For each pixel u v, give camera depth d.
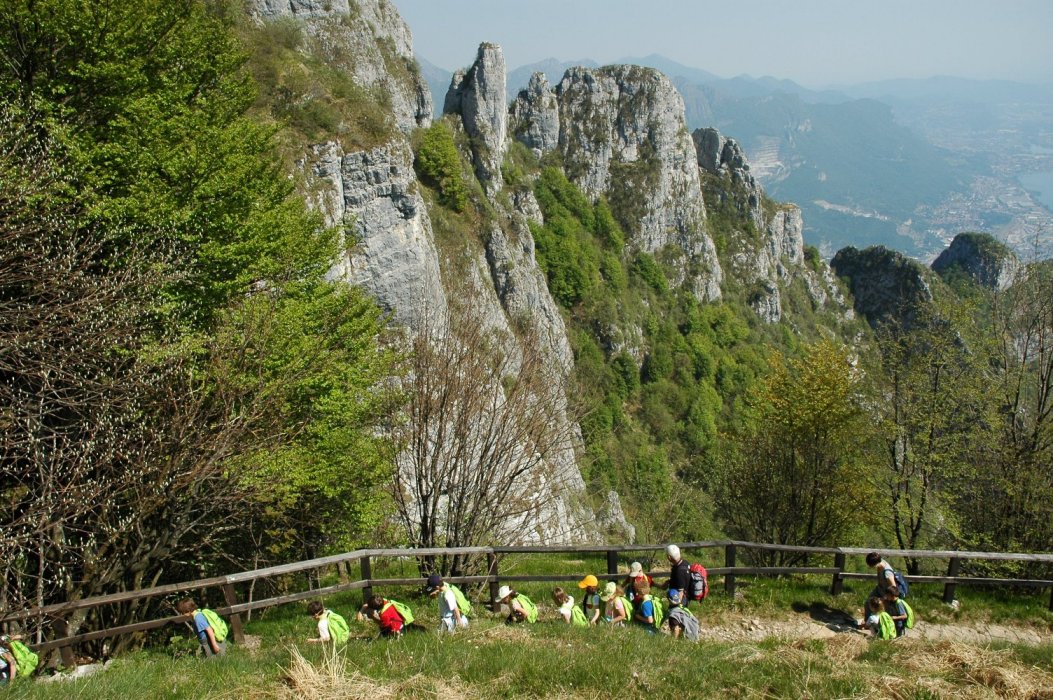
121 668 9.54
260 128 18.06
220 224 15.09
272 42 38.25
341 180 35.75
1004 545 19.52
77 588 11.47
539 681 8.63
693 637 11.55
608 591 12.62
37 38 13.98
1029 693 8.99
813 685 8.89
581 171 92.69
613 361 79.69
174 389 12.36
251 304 14.20
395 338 23.89
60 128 13.21
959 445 20.31
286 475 13.02
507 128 91.00
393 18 61.19
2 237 10.92
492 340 17.08
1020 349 20.77
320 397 15.20
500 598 12.72
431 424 15.27
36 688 7.97
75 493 10.53
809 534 21.39
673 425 77.44
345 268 35.22
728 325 97.56
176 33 17.14
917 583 15.49
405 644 10.09
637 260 93.44
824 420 20.84
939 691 8.75
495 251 62.38
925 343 21.78
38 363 10.55
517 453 16.52
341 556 11.78
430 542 15.01
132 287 12.83
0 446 10.49
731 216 110.06
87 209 13.03
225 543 15.83
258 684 8.40
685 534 29.45
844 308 121.56
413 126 61.06
